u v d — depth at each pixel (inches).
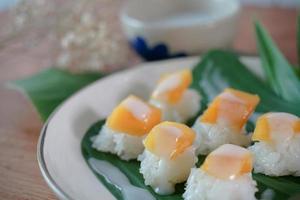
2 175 14.7
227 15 19.9
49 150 13.5
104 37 20.5
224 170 12.0
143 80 17.6
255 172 13.2
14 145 16.1
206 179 12.1
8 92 19.6
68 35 20.2
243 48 21.8
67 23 20.9
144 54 20.5
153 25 19.8
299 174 13.0
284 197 12.4
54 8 21.0
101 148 14.5
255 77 17.6
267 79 17.3
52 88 18.2
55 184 12.2
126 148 14.2
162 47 20.0
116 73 17.8
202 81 17.6
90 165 13.7
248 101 14.5
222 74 17.7
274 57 17.2
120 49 21.7
